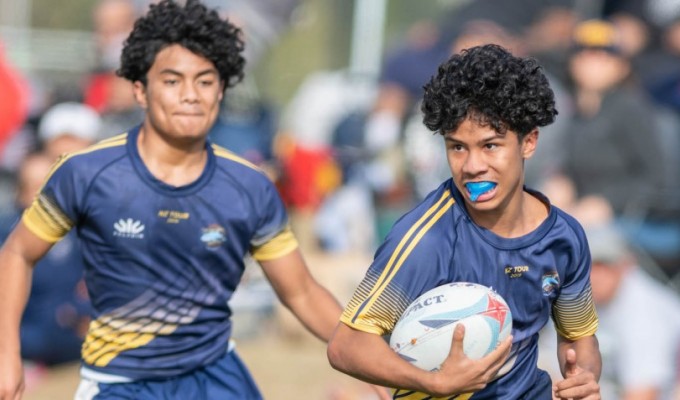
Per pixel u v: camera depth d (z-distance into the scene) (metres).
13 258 18.17
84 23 49.12
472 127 13.85
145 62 18.27
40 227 18.08
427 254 14.59
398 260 14.60
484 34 39.22
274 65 51.31
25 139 38.28
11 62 44.78
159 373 18.41
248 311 37.31
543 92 14.14
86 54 47.34
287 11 41.53
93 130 32.69
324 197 40.47
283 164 40.50
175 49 18.16
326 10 50.09
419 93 39.22
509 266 14.76
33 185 31.89
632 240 32.72
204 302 18.48
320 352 36.38
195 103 18.09
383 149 38.28
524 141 14.34
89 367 18.53
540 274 14.93
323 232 38.97
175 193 18.03
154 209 17.98
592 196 32.88
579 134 33.28
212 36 18.28
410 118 38.25
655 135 32.94
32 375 32.16
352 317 14.66
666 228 32.78
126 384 18.39
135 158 18.08
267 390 31.53
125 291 18.20
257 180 18.55
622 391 24.25
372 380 14.48
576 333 15.86
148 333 18.31
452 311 14.33
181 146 18.14
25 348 32.56
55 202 17.98
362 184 39.09
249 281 37.38
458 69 13.92
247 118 37.28
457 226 14.71
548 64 35.88
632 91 33.59
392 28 49.69
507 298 14.90
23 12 49.09
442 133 14.16
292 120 48.00
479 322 14.30
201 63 18.25
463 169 14.03
